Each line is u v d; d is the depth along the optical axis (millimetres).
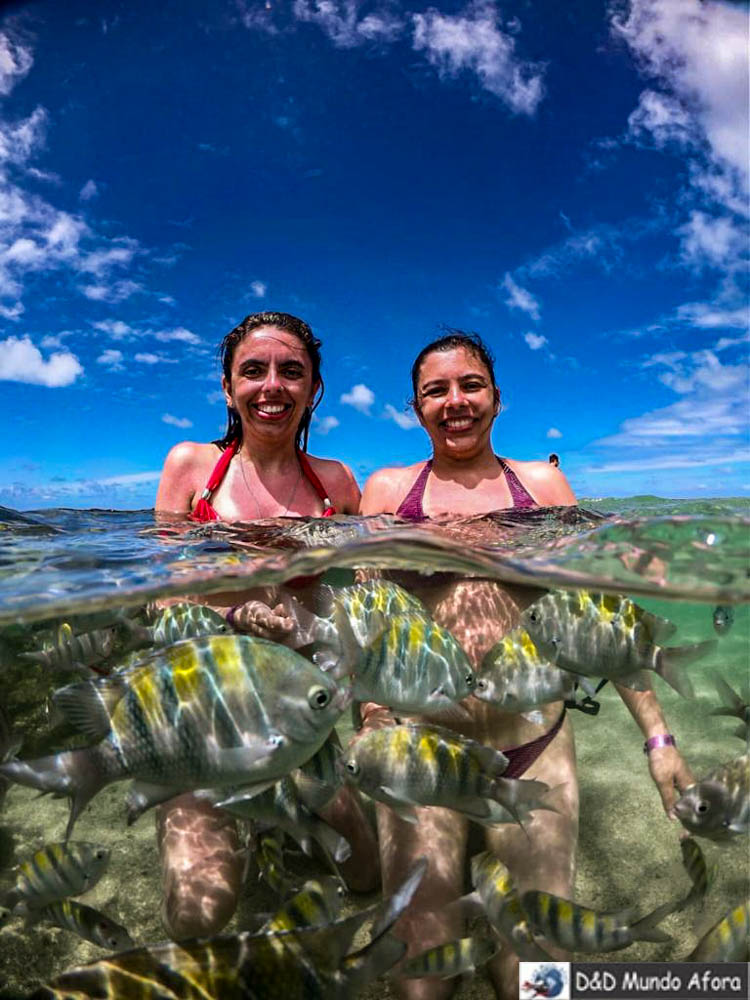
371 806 852
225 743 464
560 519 1004
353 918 438
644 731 812
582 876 759
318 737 464
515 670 633
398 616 607
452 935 586
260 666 470
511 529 984
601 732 1215
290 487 1099
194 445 1142
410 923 593
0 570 867
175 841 655
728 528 917
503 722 730
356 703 832
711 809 551
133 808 468
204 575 785
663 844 819
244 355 1012
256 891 716
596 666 640
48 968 616
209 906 608
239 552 914
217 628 720
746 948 534
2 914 560
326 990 417
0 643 1010
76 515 1415
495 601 850
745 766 560
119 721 471
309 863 729
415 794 537
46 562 910
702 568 744
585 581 739
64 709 473
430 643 594
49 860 540
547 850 648
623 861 787
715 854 784
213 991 401
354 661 590
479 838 727
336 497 1144
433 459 1050
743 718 714
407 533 800
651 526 917
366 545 708
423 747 542
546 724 734
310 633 625
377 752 532
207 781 469
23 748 1006
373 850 715
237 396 1034
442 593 867
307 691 456
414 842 652
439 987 565
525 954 518
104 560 910
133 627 795
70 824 458
